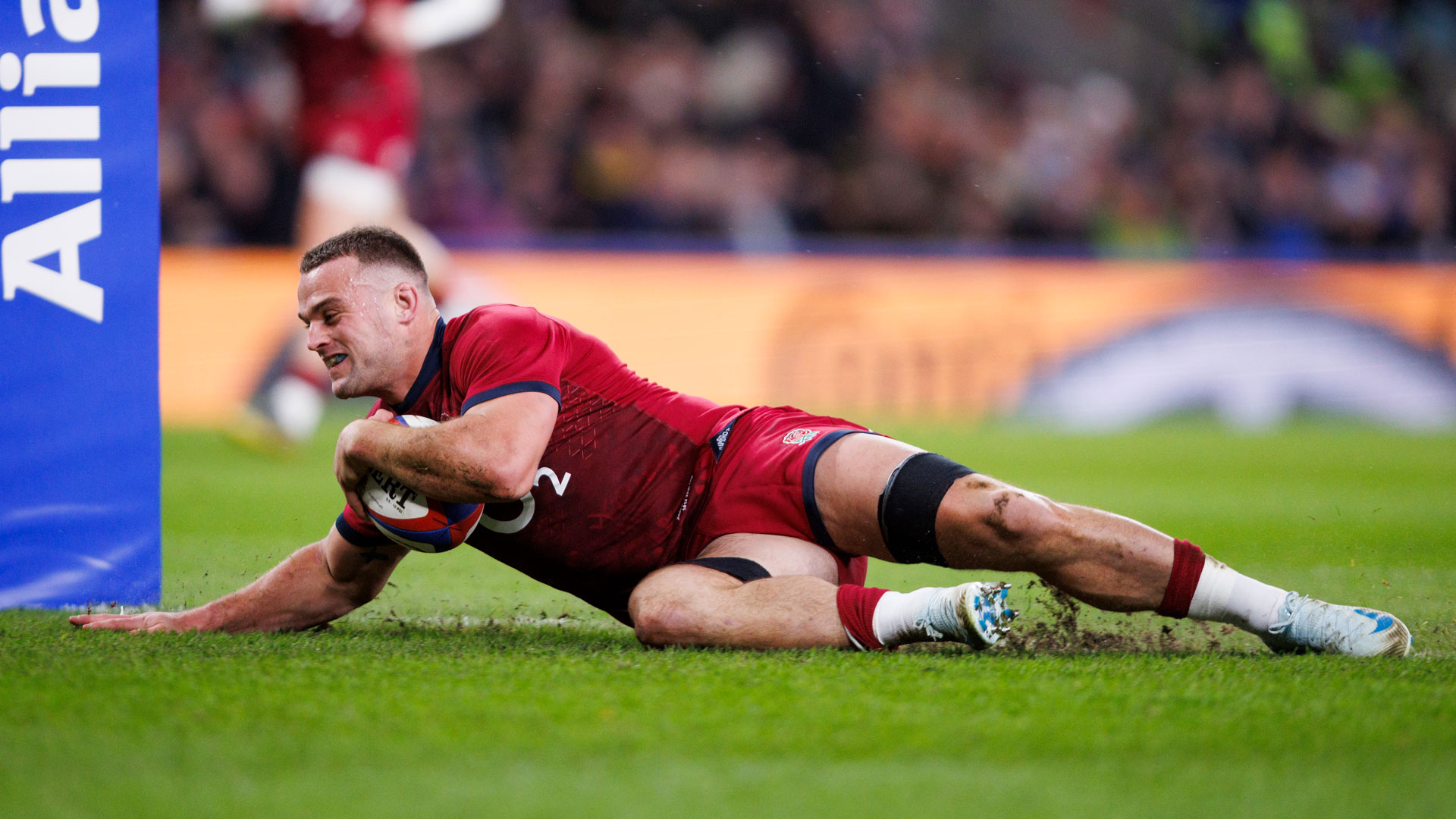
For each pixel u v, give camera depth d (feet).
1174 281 133.18
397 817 17.85
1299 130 179.01
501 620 38.86
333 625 36.60
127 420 39.70
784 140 161.48
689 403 34.27
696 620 29.78
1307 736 22.56
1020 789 19.47
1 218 38.81
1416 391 138.10
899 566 54.24
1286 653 31.35
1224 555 56.18
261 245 136.87
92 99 39.06
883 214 161.48
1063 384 130.93
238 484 80.53
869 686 25.82
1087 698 25.09
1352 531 65.31
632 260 121.80
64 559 39.47
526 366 31.40
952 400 128.77
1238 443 116.06
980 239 165.17
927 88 169.37
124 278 39.55
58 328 39.27
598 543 32.68
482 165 148.87
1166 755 21.39
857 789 19.36
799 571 31.73
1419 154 181.16
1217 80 183.11
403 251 32.07
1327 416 136.36
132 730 22.06
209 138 135.74
